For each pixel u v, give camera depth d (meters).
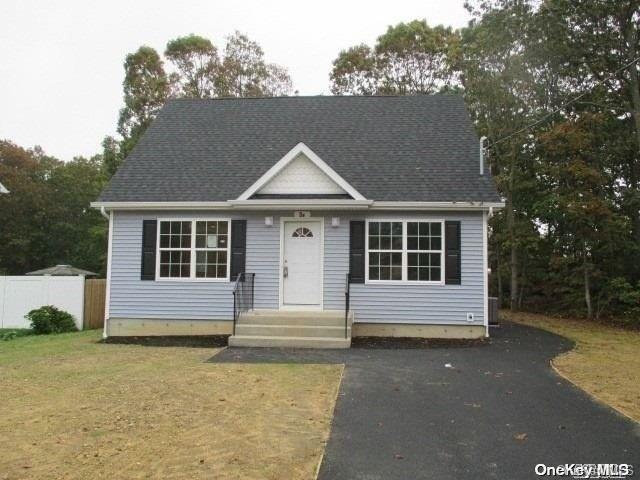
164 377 8.66
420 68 33.19
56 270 22.22
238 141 16.09
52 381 8.41
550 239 21.67
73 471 4.84
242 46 34.88
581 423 6.34
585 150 19.22
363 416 6.59
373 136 15.85
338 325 12.66
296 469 4.92
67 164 43.66
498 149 22.55
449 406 7.06
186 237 14.12
